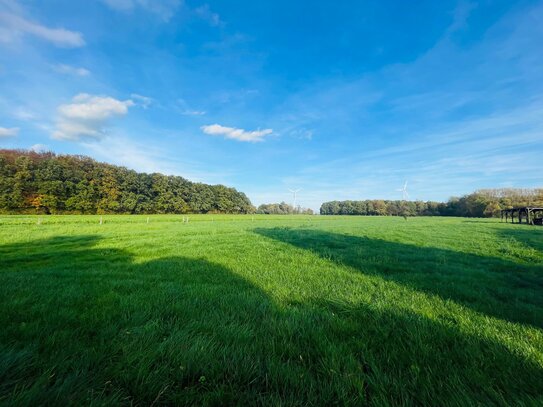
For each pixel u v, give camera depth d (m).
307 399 2.29
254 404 2.21
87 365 2.62
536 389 2.38
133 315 4.07
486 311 4.57
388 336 3.50
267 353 2.99
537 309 4.64
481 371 2.64
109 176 85.50
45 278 6.70
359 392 2.31
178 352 2.87
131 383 2.41
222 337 3.31
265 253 11.34
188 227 28.77
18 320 3.84
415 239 16.81
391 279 6.95
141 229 24.53
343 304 4.75
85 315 4.04
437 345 3.23
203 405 2.20
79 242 14.59
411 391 2.34
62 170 76.62
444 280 6.84
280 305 4.65
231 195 130.12
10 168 68.06
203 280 6.77
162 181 100.69
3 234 17.47
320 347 3.10
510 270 8.20
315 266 8.66
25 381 2.31
